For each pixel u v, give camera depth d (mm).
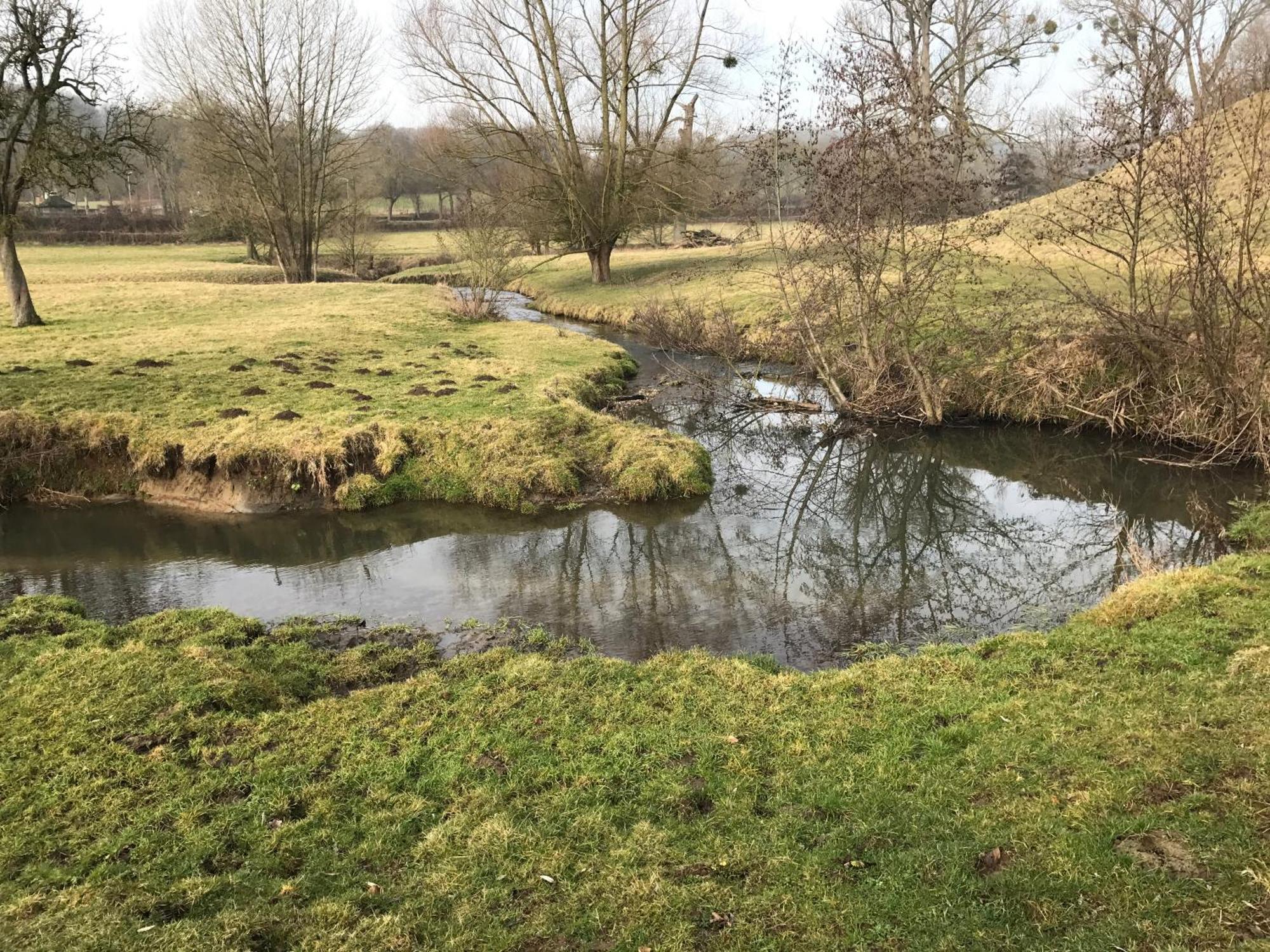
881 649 7613
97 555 10602
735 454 15227
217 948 3775
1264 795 4012
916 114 13734
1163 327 13148
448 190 49438
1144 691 5527
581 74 31438
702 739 5566
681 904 3969
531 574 9773
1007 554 10695
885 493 13391
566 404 14805
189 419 13430
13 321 22109
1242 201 13078
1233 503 11133
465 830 4703
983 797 4602
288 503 12109
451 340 22312
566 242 34344
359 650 7566
